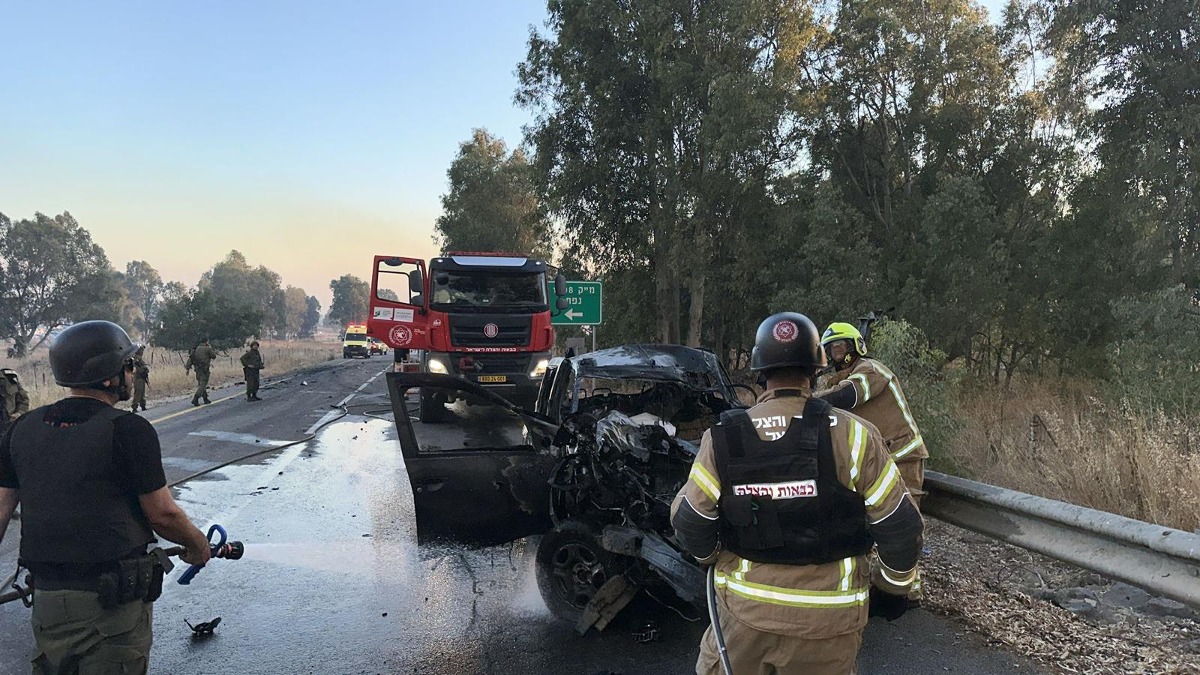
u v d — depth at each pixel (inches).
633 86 641.0
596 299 657.6
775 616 76.5
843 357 157.2
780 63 529.7
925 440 247.0
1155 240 380.5
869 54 538.9
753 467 77.5
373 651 149.9
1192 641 135.9
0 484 90.4
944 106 518.0
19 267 2546.8
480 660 145.4
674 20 601.9
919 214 507.5
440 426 466.9
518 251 1417.3
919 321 445.4
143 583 90.6
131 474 89.8
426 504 173.9
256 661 145.3
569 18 653.9
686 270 607.8
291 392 752.3
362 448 396.5
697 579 134.1
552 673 139.6
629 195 661.9
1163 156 374.9
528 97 704.4
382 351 2284.7
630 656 146.3
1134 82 400.8
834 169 594.2
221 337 1427.2
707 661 86.6
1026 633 144.6
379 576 195.8
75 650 86.8
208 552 103.0
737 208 584.1
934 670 132.0
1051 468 218.5
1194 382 271.7
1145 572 127.4
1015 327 468.1
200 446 402.6
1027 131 497.7
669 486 164.2
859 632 78.4
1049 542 146.9
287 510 265.1
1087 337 437.4
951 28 520.7
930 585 171.0
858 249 480.1
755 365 83.4
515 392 468.1
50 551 86.4
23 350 2407.7
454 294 463.5
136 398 573.3
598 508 168.7
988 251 438.0
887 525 75.7
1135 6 389.1
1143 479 188.1
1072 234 442.6
